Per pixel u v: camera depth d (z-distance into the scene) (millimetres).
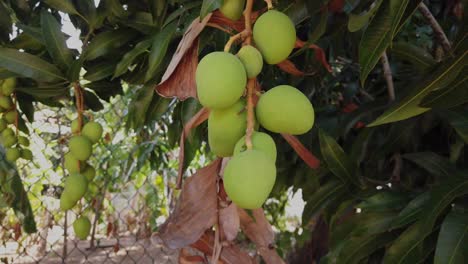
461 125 864
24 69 920
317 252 2258
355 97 1524
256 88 577
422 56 986
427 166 918
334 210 1112
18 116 1153
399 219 814
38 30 970
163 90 575
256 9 630
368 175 1193
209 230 666
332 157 972
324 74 1274
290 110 518
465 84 595
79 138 977
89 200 2328
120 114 2408
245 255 629
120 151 2531
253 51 538
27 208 1369
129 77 1060
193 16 803
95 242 3184
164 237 605
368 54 578
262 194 468
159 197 3059
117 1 948
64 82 982
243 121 532
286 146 1315
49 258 2697
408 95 610
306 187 1239
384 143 1090
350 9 821
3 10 1027
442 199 739
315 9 678
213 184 613
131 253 2852
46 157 1831
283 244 2318
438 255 700
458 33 599
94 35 1072
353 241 922
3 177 1318
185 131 595
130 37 998
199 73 506
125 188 2715
